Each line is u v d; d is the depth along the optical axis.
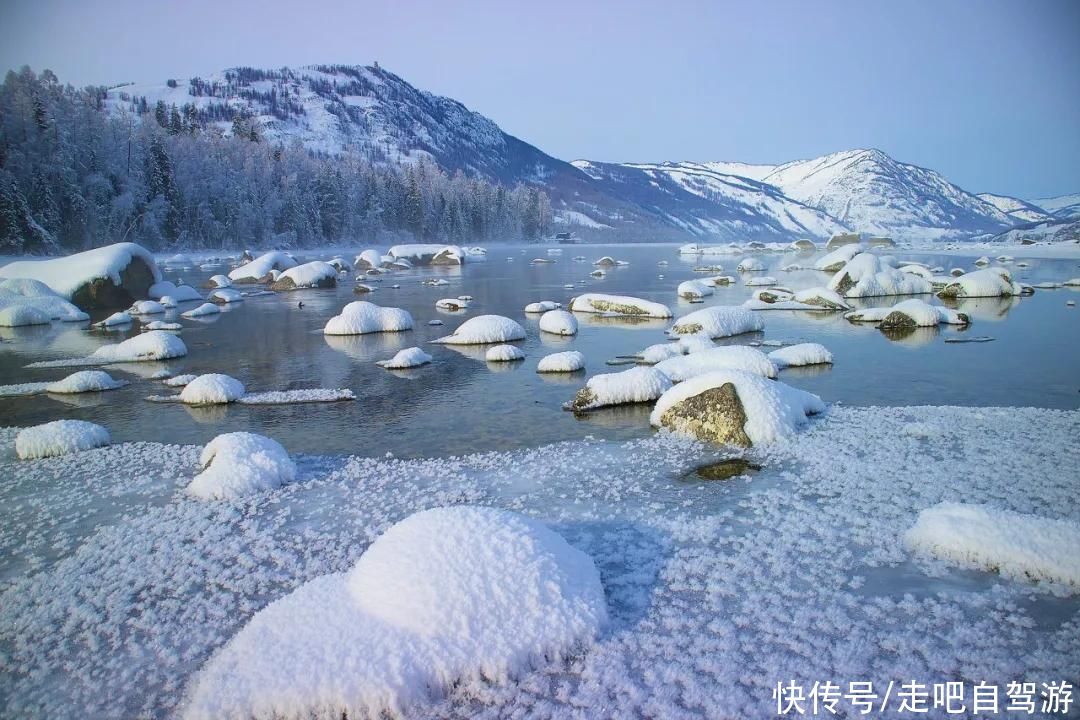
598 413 10.88
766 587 5.17
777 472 7.82
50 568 5.94
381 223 93.06
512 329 18.48
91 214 57.56
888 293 29.38
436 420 10.70
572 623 4.49
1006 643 4.36
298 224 80.31
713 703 3.86
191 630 4.88
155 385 13.83
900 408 10.72
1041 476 7.43
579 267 55.75
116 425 10.87
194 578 5.65
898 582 5.19
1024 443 8.69
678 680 4.08
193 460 8.85
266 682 3.95
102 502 7.46
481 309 26.52
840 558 5.59
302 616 4.51
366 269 53.38
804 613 4.78
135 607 5.25
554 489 7.47
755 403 9.15
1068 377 13.12
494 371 14.53
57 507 7.35
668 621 4.72
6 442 9.96
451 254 60.47
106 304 29.27
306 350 17.67
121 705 4.11
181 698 4.15
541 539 5.12
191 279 43.28
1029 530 5.41
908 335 18.73
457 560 4.71
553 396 12.12
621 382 11.30
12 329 23.33
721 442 8.98
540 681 4.10
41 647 4.77
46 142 56.22
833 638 4.48
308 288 36.59
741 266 46.66
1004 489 7.06
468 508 5.32
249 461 7.84
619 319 23.16
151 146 66.44
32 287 26.69
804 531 6.15
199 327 22.58
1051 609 4.74
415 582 4.54
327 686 3.90
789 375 13.64
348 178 92.12
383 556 4.85
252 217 73.62
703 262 61.09
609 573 5.47
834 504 6.79
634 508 6.86
